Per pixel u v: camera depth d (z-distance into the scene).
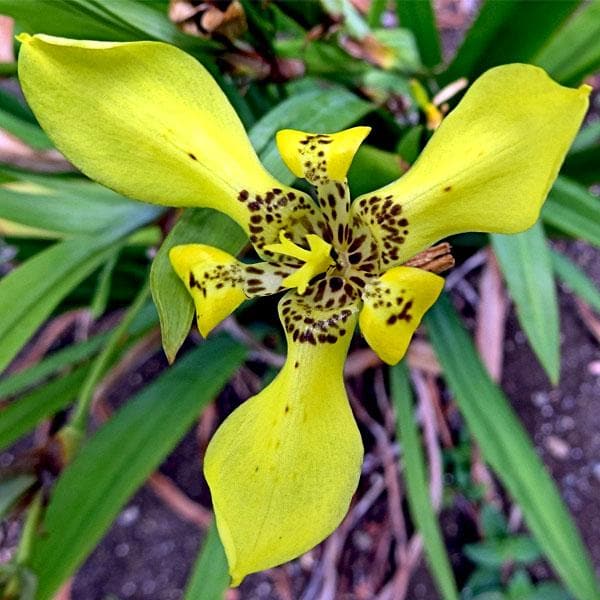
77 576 0.19
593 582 0.13
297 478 0.09
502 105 0.08
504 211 0.08
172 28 0.10
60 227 0.13
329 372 0.09
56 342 0.20
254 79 0.11
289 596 0.18
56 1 0.10
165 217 0.13
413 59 0.12
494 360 0.18
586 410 0.19
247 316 0.16
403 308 0.09
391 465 0.18
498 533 0.17
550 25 0.12
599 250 0.20
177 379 0.14
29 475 0.11
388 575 0.18
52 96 0.09
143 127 0.09
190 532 0.19
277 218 0.09
